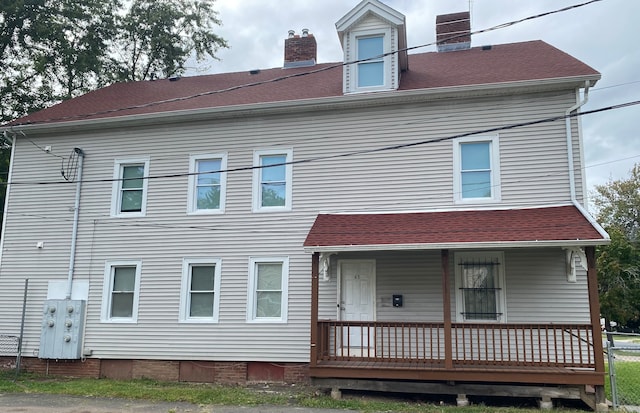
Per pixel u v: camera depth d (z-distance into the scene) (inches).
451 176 455.8
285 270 479.2
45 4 786.8
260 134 510.9
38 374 511.2
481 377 363.9
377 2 497.7
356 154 481.7
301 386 446.9
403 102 476.7
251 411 350.3
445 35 602.9
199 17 948.6
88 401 384.5
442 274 409.4
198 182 522.0
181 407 363.9
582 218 386.3
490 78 469.1
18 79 810.2
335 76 568.1
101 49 878.4
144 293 508.1
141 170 540.4
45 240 543.8
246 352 472.7
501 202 439.8
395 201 464.4
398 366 383.9
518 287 426.9
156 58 935.0
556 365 362.6
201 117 522.3
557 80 432.1
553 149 437.1
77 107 599.5
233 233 498.3
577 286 416.8
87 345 510.3
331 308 458.0
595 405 347.6
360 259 462.3
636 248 974.4
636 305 893.8
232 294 487.5
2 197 762.2
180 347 489.1
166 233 514.3
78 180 545.6
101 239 530.0
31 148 569.6
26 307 533.3
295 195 490.3
